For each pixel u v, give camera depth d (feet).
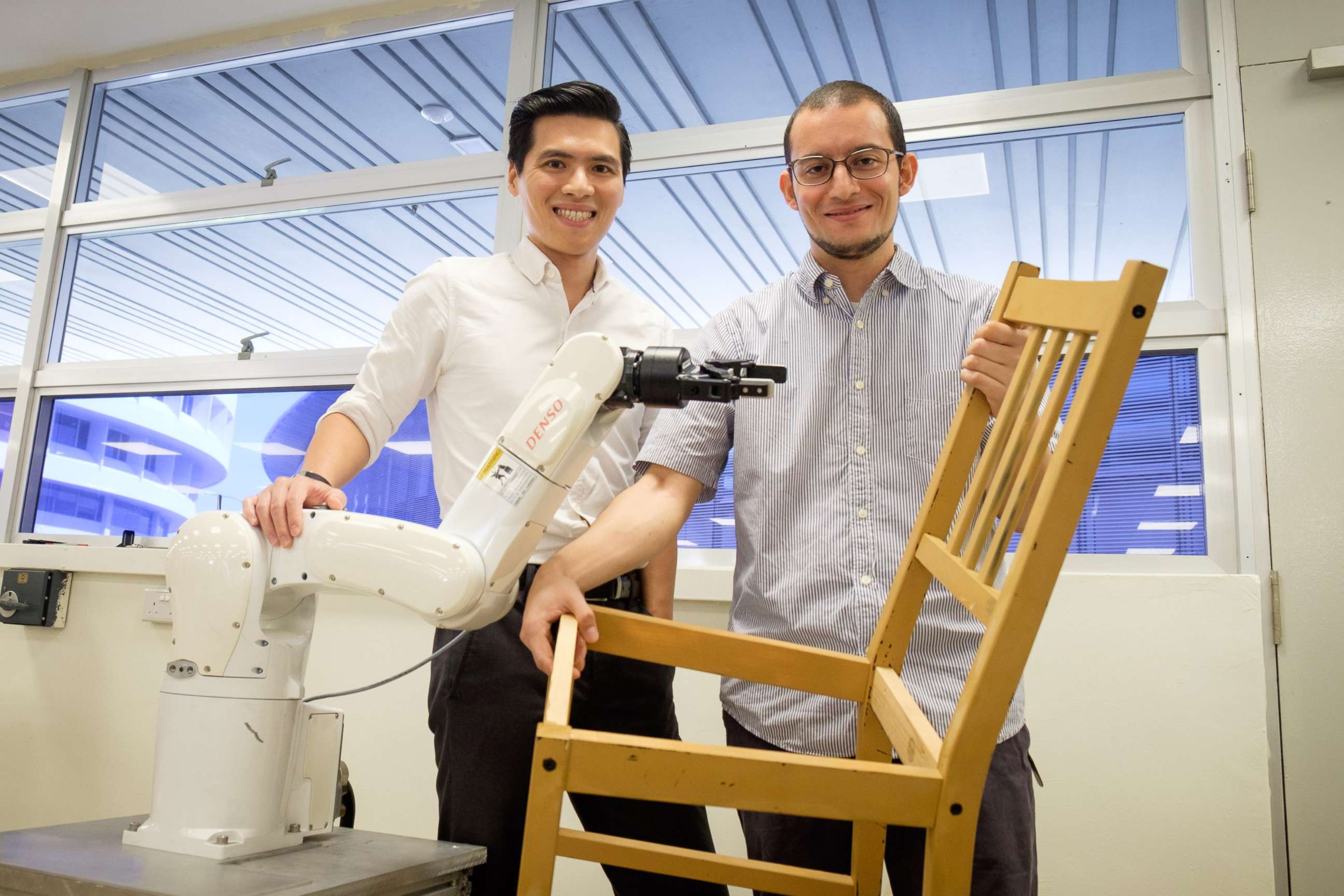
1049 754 5.27
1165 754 5.11
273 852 2.98
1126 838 5.09
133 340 8.66
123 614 7.09
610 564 3.40
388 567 2.90
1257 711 5.02
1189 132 6.11
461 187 7.84
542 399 2.98
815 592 3.81
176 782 2.90
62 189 9.01
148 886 2.41
